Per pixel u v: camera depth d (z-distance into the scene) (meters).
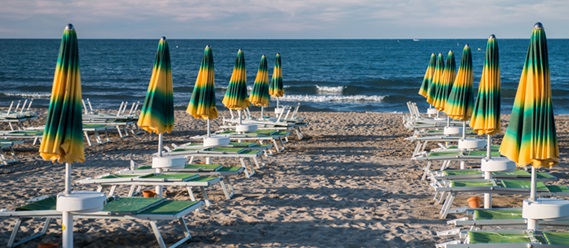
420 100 31.52
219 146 10.82
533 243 5.02
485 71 7.55
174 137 16.11
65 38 5.29
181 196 8.80
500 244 5.05
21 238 6.54
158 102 7.52
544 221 5.82
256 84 15.14
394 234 6.82
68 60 5.29
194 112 10.06
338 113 22.52
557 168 11.38
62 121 5.26
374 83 41.41
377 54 87.19
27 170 11.09
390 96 32.12
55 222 7.13
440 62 14.55
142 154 13.11
